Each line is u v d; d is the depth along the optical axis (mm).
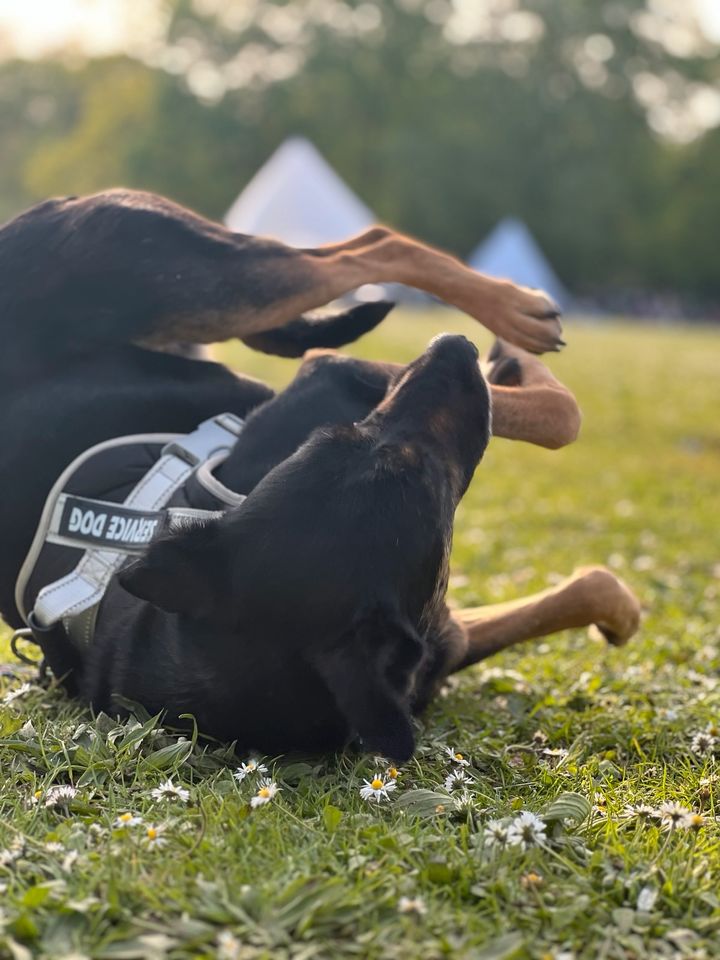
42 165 23469
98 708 1229
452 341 1205
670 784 1193
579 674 1502
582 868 1035
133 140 20875
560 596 1409
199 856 1011
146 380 1317
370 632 1078
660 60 21484
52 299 1307
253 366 5207
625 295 20719
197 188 20797
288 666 1111
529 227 20719
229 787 1118
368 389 1285
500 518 2670
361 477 1114
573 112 21000
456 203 20391
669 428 4539
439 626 1228
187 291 1318
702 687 1469
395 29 21391
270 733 1159
